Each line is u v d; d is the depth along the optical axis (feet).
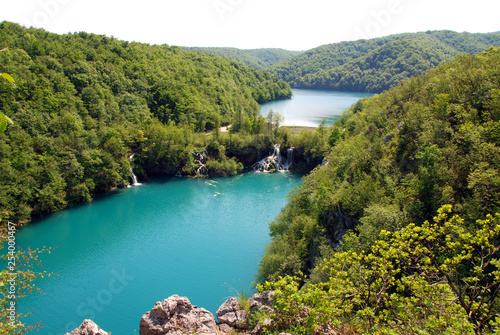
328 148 316.19
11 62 287.28
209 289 147.74
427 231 49.21
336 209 152.35
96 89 334.65
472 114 143.54
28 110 252.62
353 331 50.37
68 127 263.08
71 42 406.41
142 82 402.93
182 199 256.93
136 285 150.82
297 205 180.45
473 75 161.99
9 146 220.23
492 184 90.53
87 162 254.27
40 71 307.99
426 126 149.38
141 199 256.52
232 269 163.12
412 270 67.26
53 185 231.50
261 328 51.96
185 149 322.34
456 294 47.19
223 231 202.69
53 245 186.70
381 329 43.98
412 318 45.42
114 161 276.21
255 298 58.49
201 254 176.65
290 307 50.44
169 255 175.73
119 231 203.31
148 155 310.45
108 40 450.71
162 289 147.84
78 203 247.50
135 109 346.54
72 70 337.31
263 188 283.59
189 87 466.29
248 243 188.24
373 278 56.24
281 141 352.90
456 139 128.77
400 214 110.01
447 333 37.99
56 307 135.85
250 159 354.54
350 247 109.81
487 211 90.94
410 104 205.05
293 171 341.82
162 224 212.43
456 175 115.34
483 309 45.06
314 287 53.72
